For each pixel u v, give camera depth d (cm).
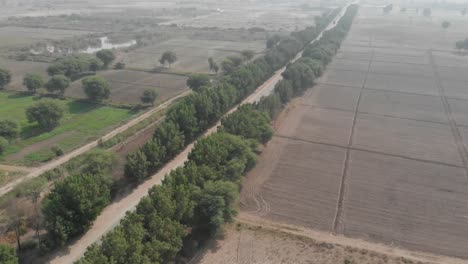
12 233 6438
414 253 6319
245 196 7812
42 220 6381
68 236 6203
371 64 18862
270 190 8056
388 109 13025
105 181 7125
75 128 10706
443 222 7138
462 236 6762
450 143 10581
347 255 6219
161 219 5734
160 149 8419
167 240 5622
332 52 18775
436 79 16562
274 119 11669
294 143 10262
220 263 5994
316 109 12825
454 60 19912
